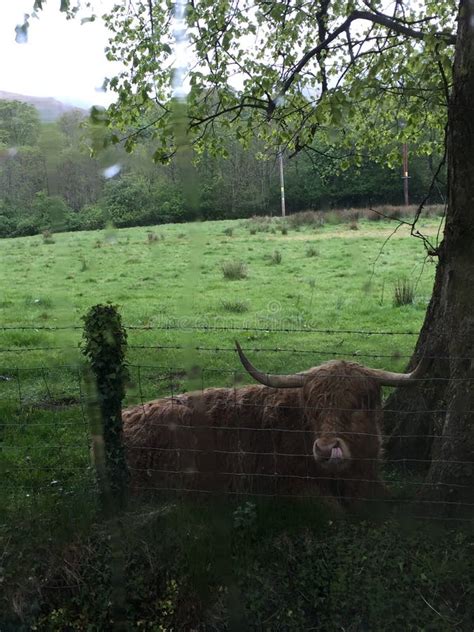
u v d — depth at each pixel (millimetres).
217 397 4852
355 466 4191
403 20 5629
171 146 6820
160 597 3854
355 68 6375
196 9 6387
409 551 3766
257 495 4320
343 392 3945
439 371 4719
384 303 14180
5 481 4977
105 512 4234
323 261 21219
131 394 7383
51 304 15500
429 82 5793
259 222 32844
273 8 6082
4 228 28047
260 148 9977
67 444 5859
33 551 3977
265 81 6723
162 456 4781
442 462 4137
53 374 8547
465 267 4199
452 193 4246
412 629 3434
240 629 3656
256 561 3848
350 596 3613
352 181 28922
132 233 26016
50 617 3805
